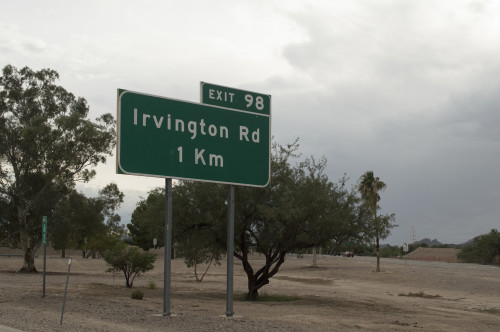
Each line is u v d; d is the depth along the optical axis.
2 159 47.62
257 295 26.17
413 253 124.19
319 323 16.38
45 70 50.12
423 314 22.73
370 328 16.27
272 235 23.45
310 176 23.95
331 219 22.88
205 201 23.02
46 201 47.91
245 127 16.22
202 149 15.33
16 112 48.91
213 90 15.88
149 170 14.38
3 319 13.42
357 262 84.62
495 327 19.20
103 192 54.09
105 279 40.88
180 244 25.41
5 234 52.28
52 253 101.12
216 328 13.11
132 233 87.62
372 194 58.50
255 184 16.22
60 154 46.09
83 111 52.00
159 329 12.80
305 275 57.94
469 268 70.19
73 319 14.02
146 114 14.49
